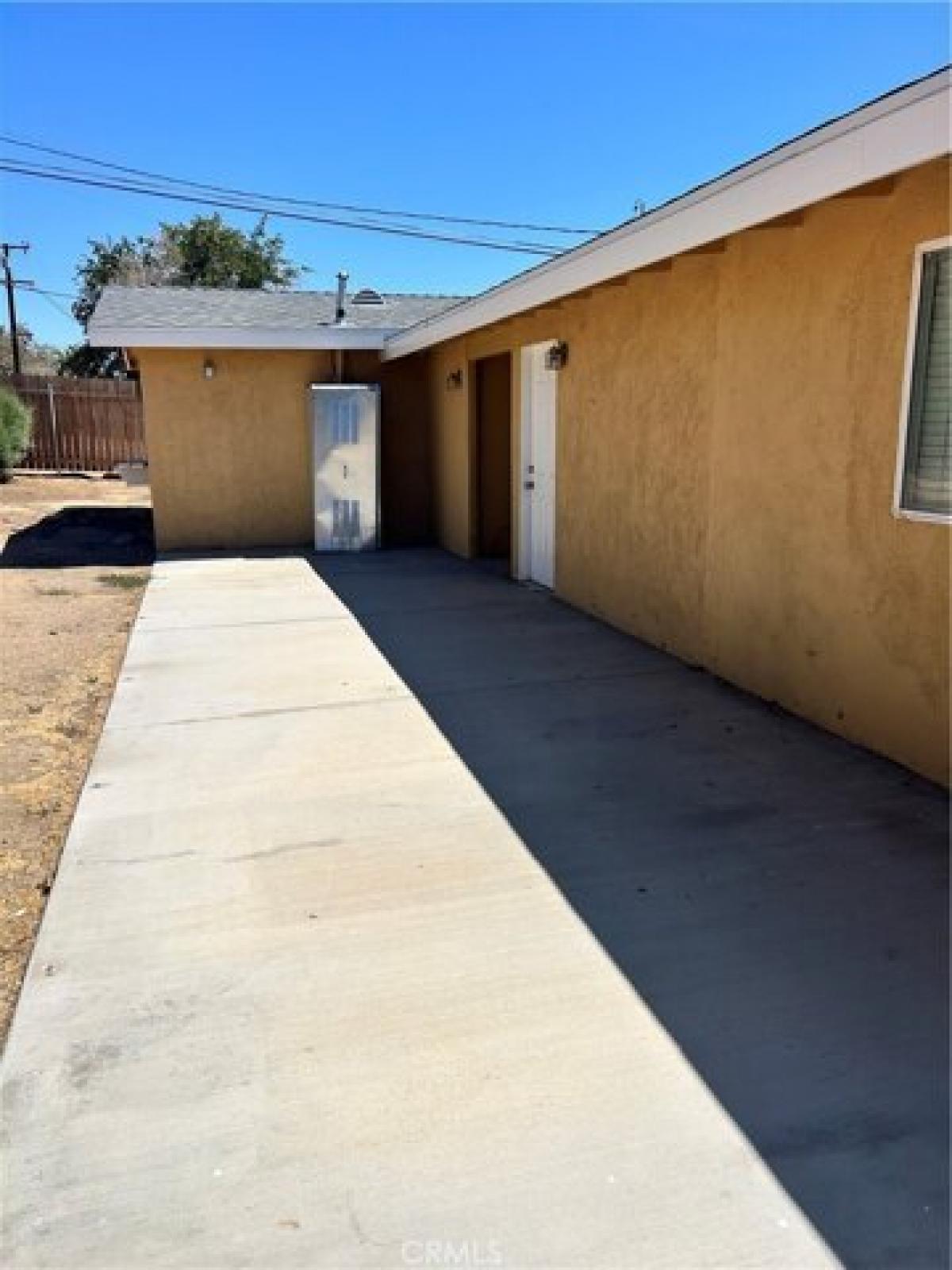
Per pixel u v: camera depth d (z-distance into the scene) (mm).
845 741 4898
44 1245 1939
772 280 5281
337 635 7426
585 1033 2600
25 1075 2438
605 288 7273
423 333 10305
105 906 3297
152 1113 2303
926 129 3277
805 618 5191
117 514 16453
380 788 4340
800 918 3203
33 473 22250
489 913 3238
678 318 6336
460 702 5641
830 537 4941
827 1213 1998
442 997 2764
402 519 13375
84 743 5078
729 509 5867
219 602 8797
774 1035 2588
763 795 4219
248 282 37312
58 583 9969
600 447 7664
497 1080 2410
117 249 38031
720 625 6066
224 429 12359
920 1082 2402
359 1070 2451
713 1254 1901
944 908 3262
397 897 3350
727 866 3570
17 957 3027
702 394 6094
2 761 4781
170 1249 1931
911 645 4426
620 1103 2324
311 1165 2139
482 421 11289
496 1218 1992
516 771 4539
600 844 3762
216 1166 2139
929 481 4277
